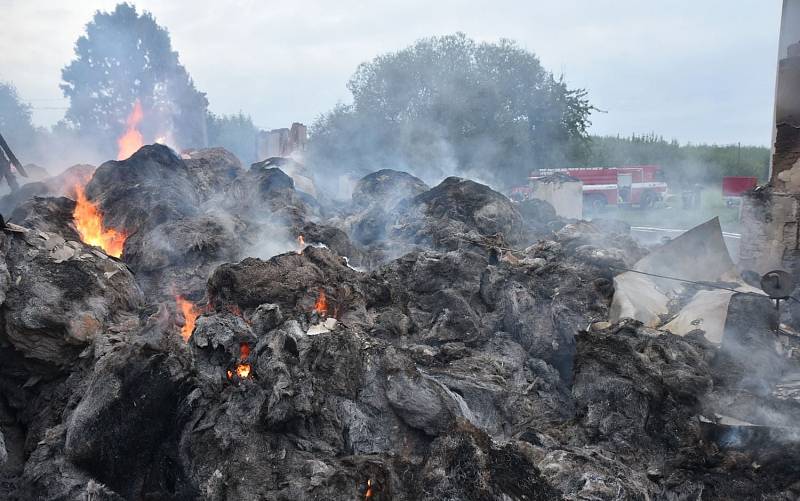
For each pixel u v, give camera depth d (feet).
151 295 31.07
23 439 22.04
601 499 16.52
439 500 16.63
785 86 30.94
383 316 26.55
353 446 19.10
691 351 21.61
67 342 22.76
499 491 16.52
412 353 24.29
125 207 38.96
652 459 18.94
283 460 17.70
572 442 19.89
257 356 19.72
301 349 20.17
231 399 18.53
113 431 18.13
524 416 22.20
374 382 20.03
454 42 122.93
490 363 24.32
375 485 17.04
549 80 120.98
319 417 19.12
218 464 17.43
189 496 17.37
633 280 27.66
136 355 18.93
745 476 17.69
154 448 18.33
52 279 23.54
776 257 31.63
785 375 21.58
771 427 18.19
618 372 20.43
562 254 32.58
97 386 18.79
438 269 29.30
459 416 19.24
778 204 31.42
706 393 19.74
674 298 27.04
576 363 21.53
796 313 26.63
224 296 25.09
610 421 19.88
